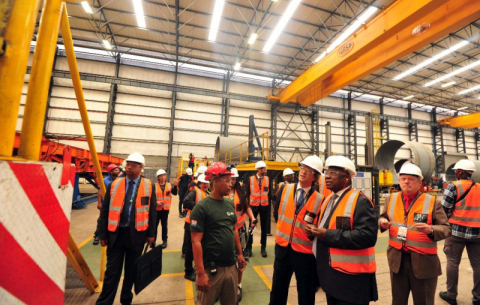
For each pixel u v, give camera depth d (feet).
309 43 54.95
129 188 8.58
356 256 5.67
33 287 1.96
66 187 2.59
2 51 1.90
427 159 28.27
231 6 43.88
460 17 25.46
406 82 70.69
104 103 55.83
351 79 41.22
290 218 7.90
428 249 6.75
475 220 9.16
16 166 1.75
